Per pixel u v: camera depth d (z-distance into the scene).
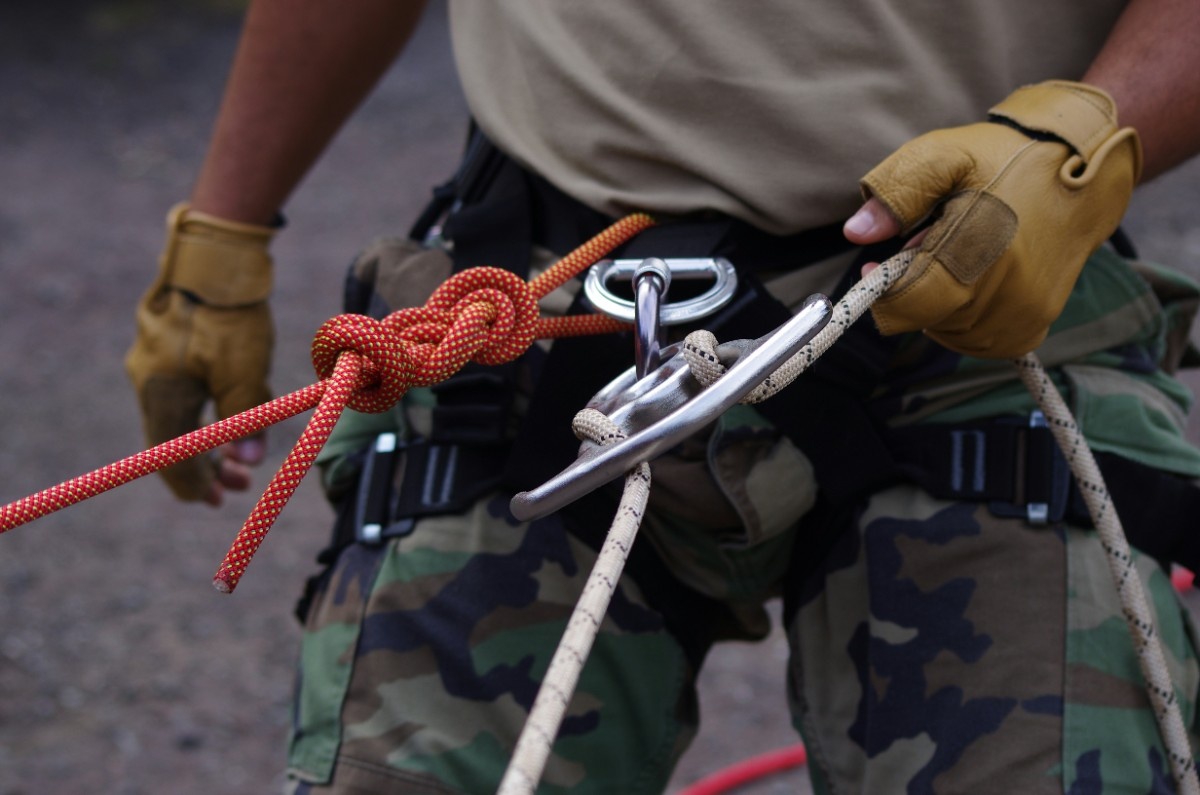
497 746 2.20
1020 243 1.86
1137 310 2.27
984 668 2.06
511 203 2.36
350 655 2.24
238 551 1.66
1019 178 1.88
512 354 2.01
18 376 8.52
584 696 2.26
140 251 10.54
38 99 13.94
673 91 2.19
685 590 2.39
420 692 2.20
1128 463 2.17
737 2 2.17
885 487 2.20
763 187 2.13
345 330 1.81
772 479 2.18
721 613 2.57
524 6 2.39
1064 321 2.22
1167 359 2.45
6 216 11.12
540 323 2.09
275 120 2.88
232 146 2.92
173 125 13.40
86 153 12.66
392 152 12.62
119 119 13.51
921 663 2.10
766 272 2.21
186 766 5.06
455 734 2.18
